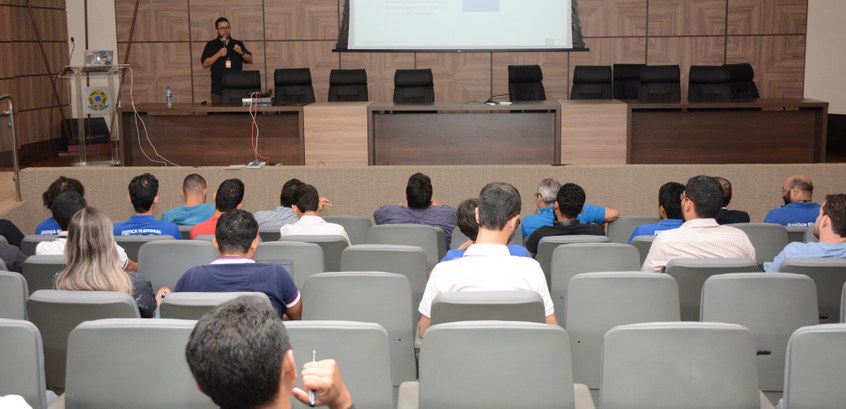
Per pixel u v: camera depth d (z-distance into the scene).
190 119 7.97
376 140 7.87
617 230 4.77
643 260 3.84
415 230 4.08
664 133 7.91
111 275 2.65
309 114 7.61
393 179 6.25
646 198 6.17
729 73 9.25
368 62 10.75
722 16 10.48
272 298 2.69
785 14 10.45
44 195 4.53
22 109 9.68
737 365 2.01
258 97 7.90
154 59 10.78
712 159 7.93
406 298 2.72
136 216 4.16
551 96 10.74
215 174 6.29
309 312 2.73
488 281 2.62
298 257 3.39
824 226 3.14
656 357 2.01
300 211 4.19
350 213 6.32
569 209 3.98
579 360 2.73
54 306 2.39
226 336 1.13
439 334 2.02
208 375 1.13
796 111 7.80
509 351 2.02
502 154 7.84
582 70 9.37
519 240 4.79
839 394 2.00
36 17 9.95
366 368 2.07
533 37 8.85
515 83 9.31
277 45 10.73
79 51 10.74
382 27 8.98
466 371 2.03
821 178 6.05
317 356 2.06
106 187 6.28
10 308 2.77
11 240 4.41
